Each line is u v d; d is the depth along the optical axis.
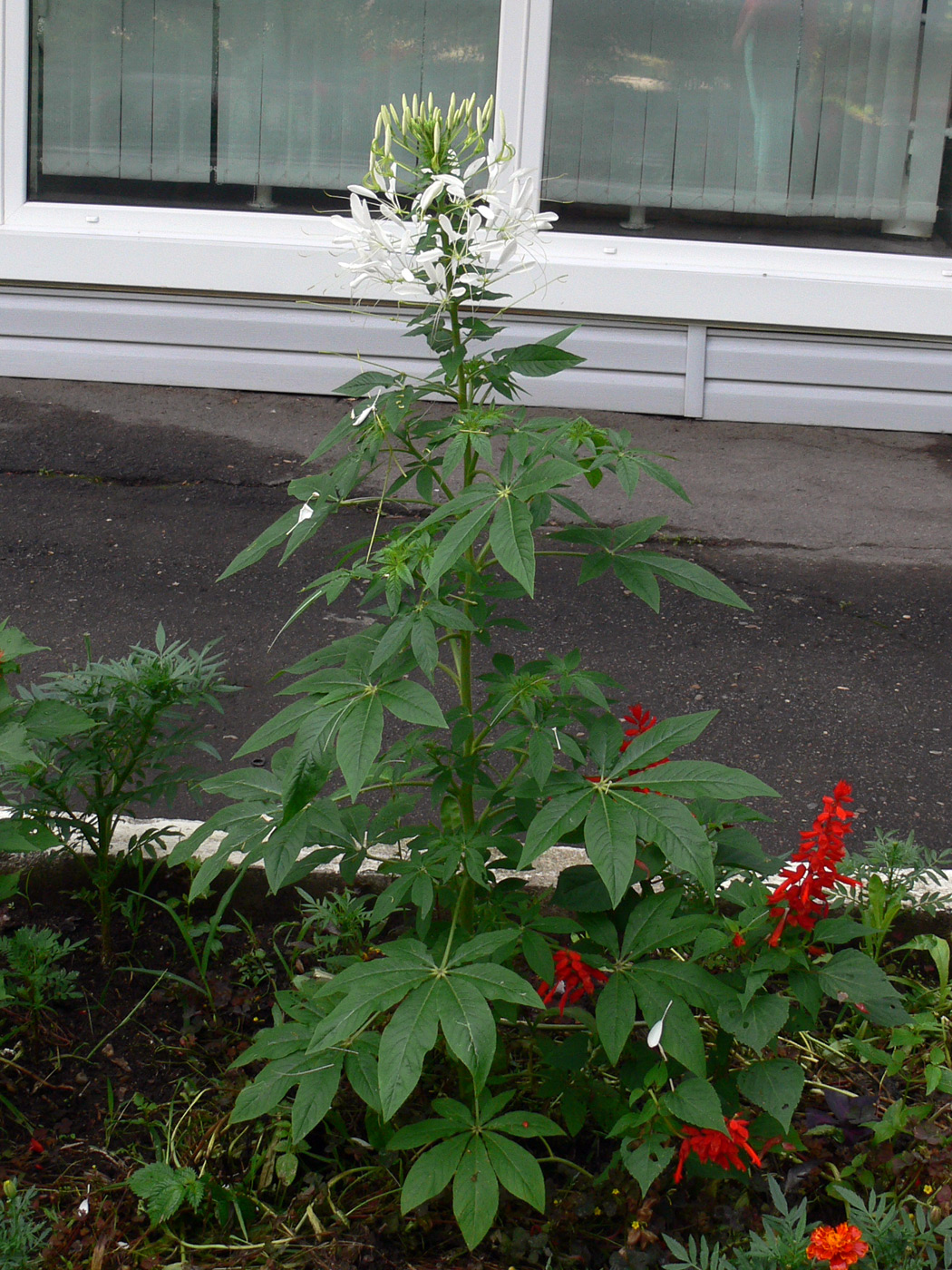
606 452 1.97
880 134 6.98
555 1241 2.04
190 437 6.32
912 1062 2.38
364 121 7.04
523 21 6.71
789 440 6.79
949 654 4.52
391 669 1.87
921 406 6.98
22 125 6.78
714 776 1.82
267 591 4.77
